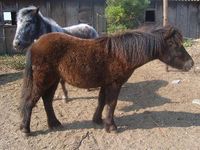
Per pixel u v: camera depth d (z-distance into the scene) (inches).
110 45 183.9
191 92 267.9
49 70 185.0
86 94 273.4
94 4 480.7
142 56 183.9
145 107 239.5
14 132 202.5
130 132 199.8
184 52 191.0
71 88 289.4
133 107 239.9
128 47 181.6
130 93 270.5
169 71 329.4
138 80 304.7
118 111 232.2
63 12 477.7
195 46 426.6
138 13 433.7
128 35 184.7
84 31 282.5
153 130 202.2
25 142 190.2
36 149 182.9
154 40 185.0
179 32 189.0
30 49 186.7
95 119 209.2
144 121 214.8
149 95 264.7
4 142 190.7
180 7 493.7
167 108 236.1
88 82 187.2
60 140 191.3
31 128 206.1
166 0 317.7
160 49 187.8
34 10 247.8
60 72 187.8
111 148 182.2
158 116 222.1
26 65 187.3
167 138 192.5
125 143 187.3
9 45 467.5
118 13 416.5
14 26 463.5
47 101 200.1
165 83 291.9
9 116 227.6
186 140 190.1
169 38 187.6
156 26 194.4
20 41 244.8
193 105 241.1
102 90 201.3
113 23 430.9
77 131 201.3
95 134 197.6
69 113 230.4
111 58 183.2
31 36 247.1
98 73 185.2
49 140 191.6
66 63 184.1
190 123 211.3
